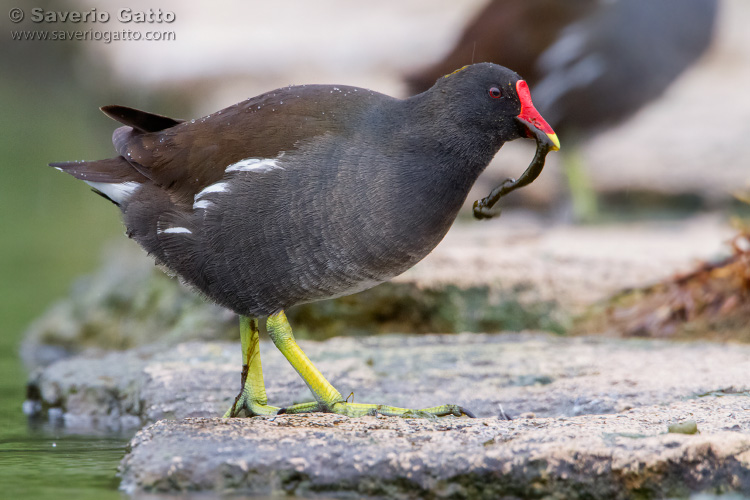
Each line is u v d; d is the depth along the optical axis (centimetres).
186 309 1408
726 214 1781
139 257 1623
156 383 970
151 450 700
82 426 958
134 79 3131
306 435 721
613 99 1594
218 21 3188
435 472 669
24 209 2523
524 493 664
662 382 905
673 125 2162
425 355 1059
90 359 1131
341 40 2914
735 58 2570
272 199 788
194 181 816
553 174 1959
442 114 799
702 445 671
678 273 1238
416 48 2777
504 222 1781
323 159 788
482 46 1631
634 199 1892
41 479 716
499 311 1273
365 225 786
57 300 1691
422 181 791
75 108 3378
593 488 662
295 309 1270
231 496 669
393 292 1265
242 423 761
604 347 1098
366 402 904
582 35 1573
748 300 1200
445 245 1477
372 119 805
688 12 1571
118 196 848
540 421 755
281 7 3180
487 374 973
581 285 1299
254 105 835
